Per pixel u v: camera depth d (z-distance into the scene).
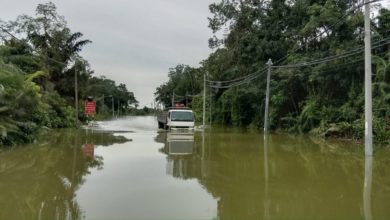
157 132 32.28
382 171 12.55
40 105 26.73
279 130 34.34
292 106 35.22
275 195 9.07
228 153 17.39
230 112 48.81
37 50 42.19
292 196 8.99
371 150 16.58
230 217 7.20
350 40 28.64
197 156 16.27
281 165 13.80
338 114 27.39
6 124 18.64
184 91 92.94
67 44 45.19
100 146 20.09
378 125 21.20
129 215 7.28
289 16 36.31
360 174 12.02
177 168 13.01
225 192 9.38
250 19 40.12
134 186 10.02
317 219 7.12
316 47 32.44
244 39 39.25
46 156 15.90
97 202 8.31
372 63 24.19
